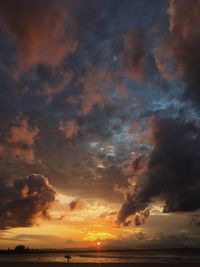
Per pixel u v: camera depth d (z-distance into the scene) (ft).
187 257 410.72
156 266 237.86
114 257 415.85
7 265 240.94
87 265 239.71
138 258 384.47
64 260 320.09
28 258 381.19
